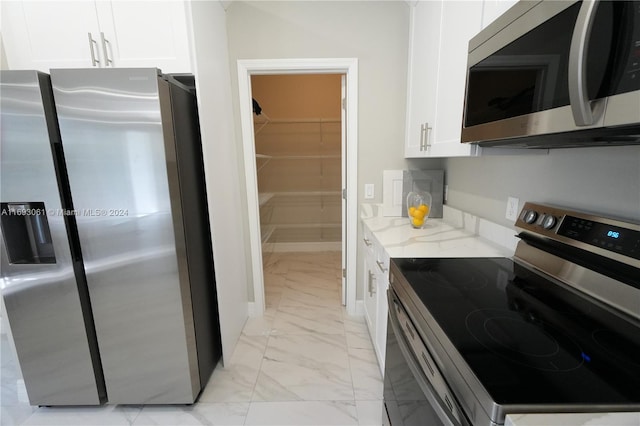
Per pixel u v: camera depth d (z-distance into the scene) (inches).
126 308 57.8
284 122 155.6
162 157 52.0
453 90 53.6
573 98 24.2
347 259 97.6
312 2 80.1
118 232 54.5
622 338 29.0
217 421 60.1
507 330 30.3
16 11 61.3
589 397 21.8
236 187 86.3
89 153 51.4
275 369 74.2
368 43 82.2
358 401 64.4
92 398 62.1
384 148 87.7
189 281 61.0
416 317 37.3
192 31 60.8
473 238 64.8
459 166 77.5
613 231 34.5
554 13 28.5
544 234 44.0
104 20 61.5
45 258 56.1
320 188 163.6
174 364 60.7
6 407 63.9
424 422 33.7
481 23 44.2
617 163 35.6
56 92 49.3
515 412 20.8
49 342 58.9
